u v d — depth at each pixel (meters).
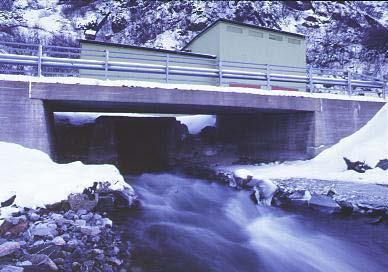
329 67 77.25
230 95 17.53
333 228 10.41
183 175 21.09
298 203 12.54
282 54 26.64
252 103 18.05
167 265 7.61
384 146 16.77
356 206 11.38
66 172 11.49
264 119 22.78
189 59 21.70
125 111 22.80
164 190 16.25
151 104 17.03
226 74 18.88
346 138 19.91
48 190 9.81
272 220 11.45
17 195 9.45
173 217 11.64
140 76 21.50
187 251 8.55
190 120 30.09
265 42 25.98
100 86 15.02
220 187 16.77
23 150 12.96
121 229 9.66
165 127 24.92
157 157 25.11
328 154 18.91
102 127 21.06
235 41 24.80
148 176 20.48
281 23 91.69
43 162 12.55
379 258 8.36
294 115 20.42
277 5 96.12
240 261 8.16
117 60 22.02
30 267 6.27
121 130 25.41
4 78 13.23
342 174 15.95
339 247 9.05
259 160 22.84
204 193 15.66
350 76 21.42
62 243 7.35
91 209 10.33
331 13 96.81
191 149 24.61
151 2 89.56
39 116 13.72
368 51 78.81
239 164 22.16
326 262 8.23
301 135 19.92
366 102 20.89
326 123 19.52
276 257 8.48
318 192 13.05
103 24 85.12
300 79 20.84
